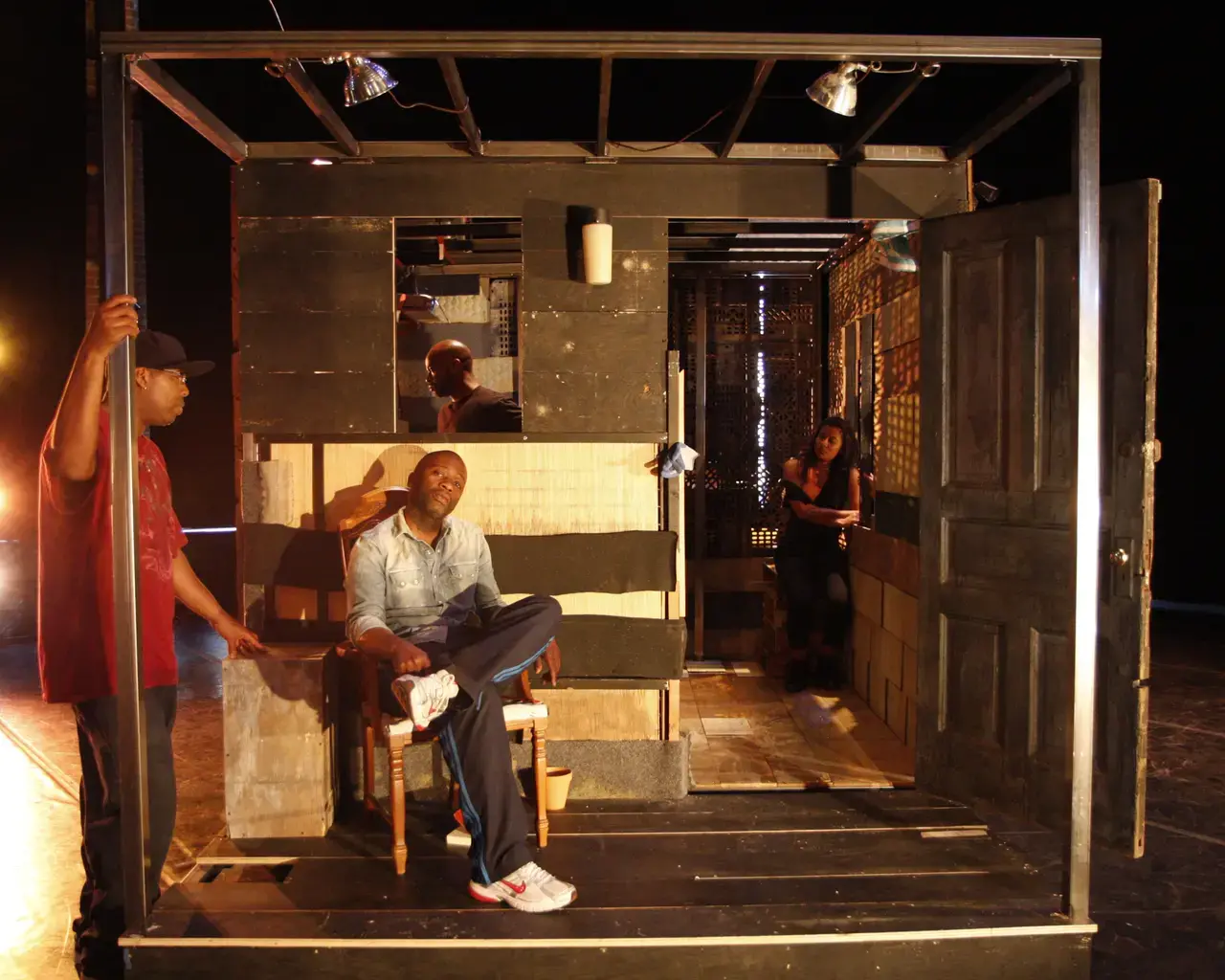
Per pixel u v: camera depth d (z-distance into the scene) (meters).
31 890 3.37
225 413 10.03
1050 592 3.38
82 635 2.81
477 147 3.70
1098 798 3.30
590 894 2.91
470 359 4.79
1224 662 6.83
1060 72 2.93
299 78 3.00
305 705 3.36
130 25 5.33
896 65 3.69
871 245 5.25
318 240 3.77
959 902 2.84
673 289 6.57
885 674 4.93
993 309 3.56
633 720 3.80
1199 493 8.77
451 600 3.38
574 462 3.80
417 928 2.69
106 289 2.68
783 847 3.29
